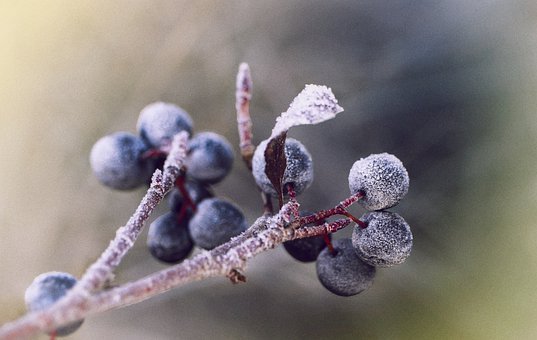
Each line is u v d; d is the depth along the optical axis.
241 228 0.20
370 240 0.18
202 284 0.24
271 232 0.17
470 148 0.24
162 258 0.20
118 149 0.20
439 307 0.23
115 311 0.24
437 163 0.24
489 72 0.24
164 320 0.24
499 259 0.23
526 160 0.23
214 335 0.24
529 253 0.23
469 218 0.23
